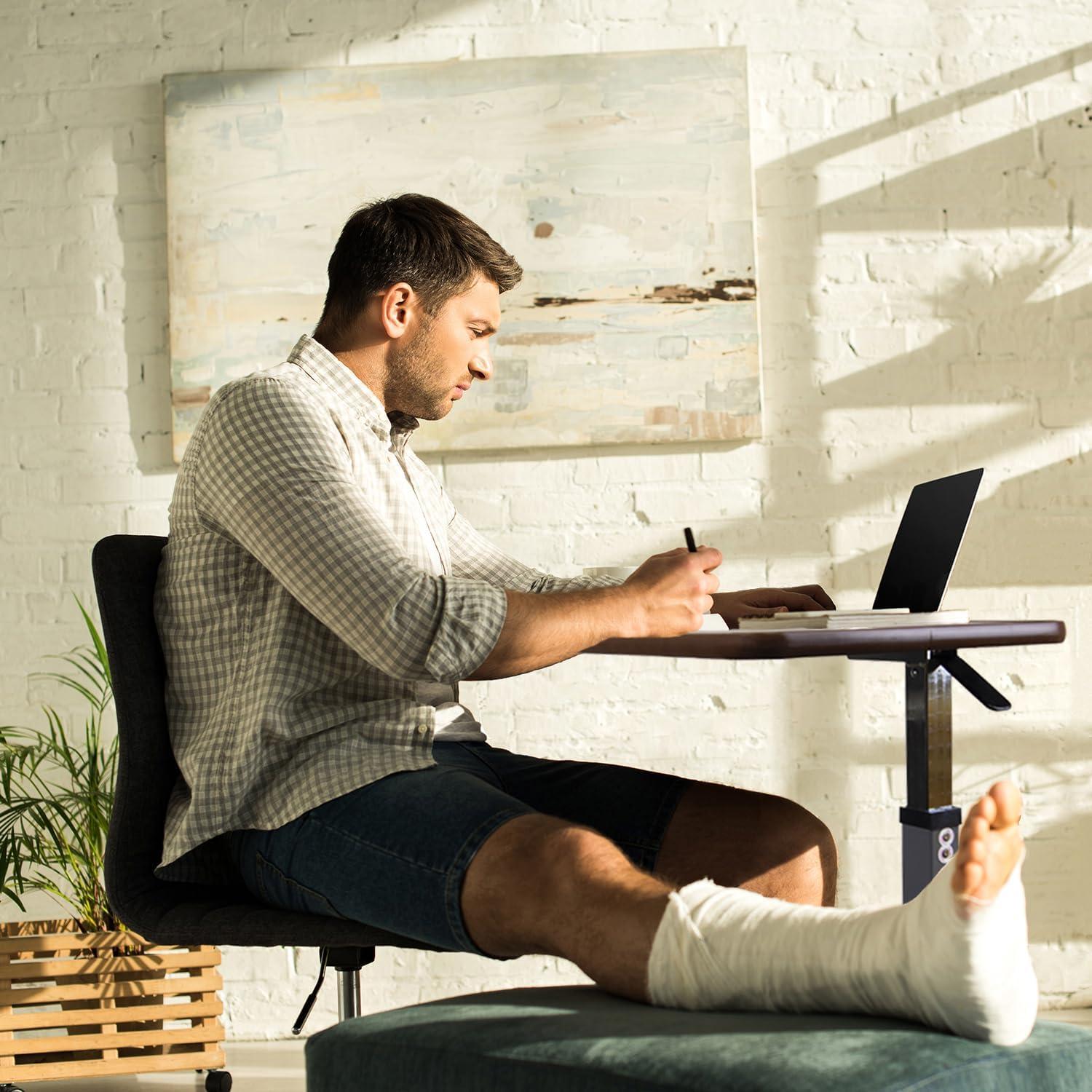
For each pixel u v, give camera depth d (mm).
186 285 2453
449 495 2475
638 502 2480
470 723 1471
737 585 2473
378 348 1423
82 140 2494
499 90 2475
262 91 2471
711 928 937
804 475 2484
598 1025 913
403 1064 949
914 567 1451
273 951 2414
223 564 1273
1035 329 2500
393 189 2471
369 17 2510
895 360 2496
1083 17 2523
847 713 2455
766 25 2520
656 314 2465
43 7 2500
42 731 2436
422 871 1097
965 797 2459
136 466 2480
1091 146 2514
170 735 1308
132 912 1238
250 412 1260
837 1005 906
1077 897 2443
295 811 1203
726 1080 792
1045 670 2467
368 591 1156
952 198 2510
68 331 2484
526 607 1169
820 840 1358
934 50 2520
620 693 2461
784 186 2510
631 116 2475
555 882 1021
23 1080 2031
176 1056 2078
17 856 2141
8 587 2461
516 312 2457
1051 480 2484
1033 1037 897
